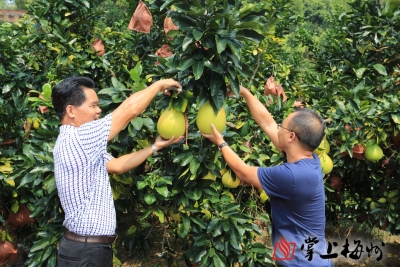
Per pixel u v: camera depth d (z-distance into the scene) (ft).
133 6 15.19
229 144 9.55
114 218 7.66
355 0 15.37
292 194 7.36
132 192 11.41
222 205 9.90
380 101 13.10
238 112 12.79
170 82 7.66
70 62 14.84
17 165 11.39
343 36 17.03
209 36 7.38
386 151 14.69
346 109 11.89
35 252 10.35
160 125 7.97
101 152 7.38
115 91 8.89
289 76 21.45
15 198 12.26
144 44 16.22
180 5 7.20
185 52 7.61
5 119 12.26
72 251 7.25
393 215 14.29
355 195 17.52
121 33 17.61
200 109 7.92
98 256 7.30
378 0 15.01
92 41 15.85
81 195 7.17
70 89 7.39
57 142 7.43
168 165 10.19
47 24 14.71
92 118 7.64
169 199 9.53
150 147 8.22
